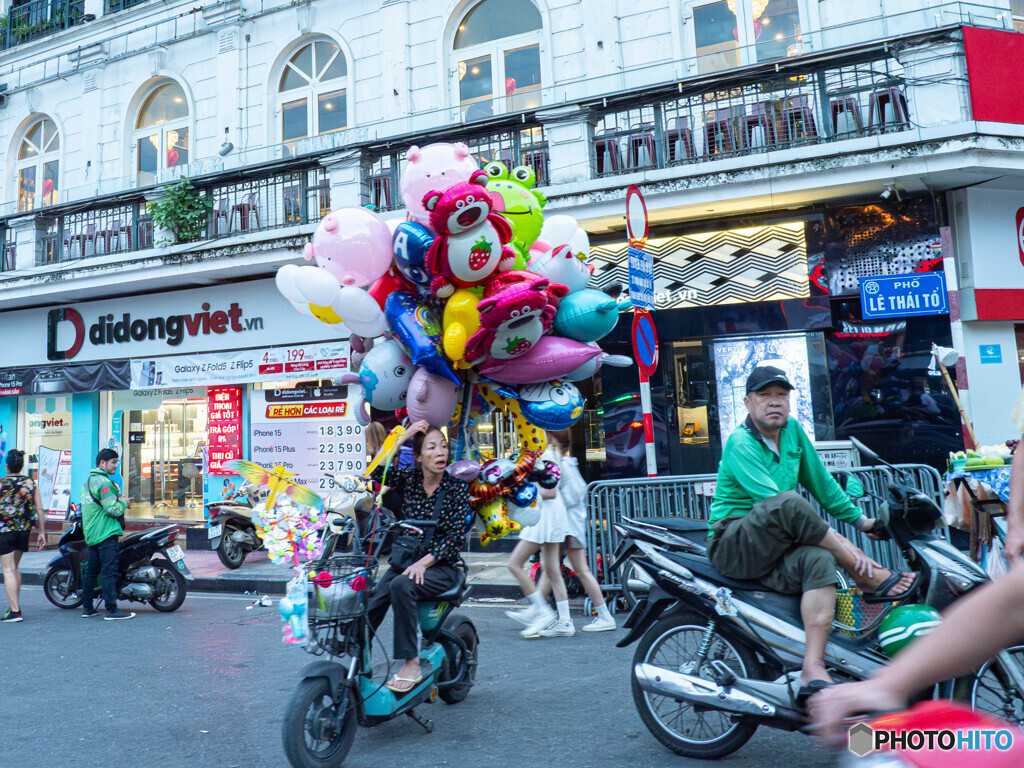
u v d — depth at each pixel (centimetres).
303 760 350
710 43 1051
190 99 1380
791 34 1012
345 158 1130
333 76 1287
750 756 372
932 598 334
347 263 515
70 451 1434
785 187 915
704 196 945
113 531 806
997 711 331
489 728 425
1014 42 877
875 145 870
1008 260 941
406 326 515
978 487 479
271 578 951
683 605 383
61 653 645
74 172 1490
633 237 735
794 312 985
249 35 1339
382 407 561
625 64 1080
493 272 495
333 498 411
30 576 1088
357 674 384
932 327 946
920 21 926
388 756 388
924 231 940
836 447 750
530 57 1152
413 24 1215
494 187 516
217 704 488
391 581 402
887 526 358
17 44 1580
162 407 1377
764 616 352
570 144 1005
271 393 1255
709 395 1028
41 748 420
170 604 831
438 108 1191
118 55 1452
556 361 516
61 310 1427
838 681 334
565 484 647
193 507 1338
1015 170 864
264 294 1259
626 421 1054
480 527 489
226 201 1255
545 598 685
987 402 940
